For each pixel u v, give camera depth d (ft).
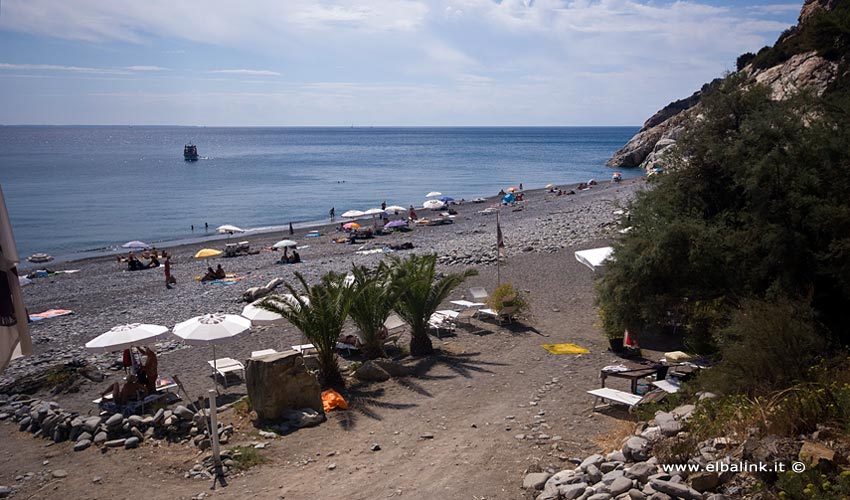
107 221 197.57
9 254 15.47
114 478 34.58
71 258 145.18
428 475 31.58
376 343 56.65
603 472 27.02
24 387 55.26
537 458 32.50
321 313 48.39
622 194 207.31
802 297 39.40
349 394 47.11
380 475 32.17
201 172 374.02
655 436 28.45
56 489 33.78
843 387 26.76
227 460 35.04
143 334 49.34
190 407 46.91
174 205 232.94
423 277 57.93
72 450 39.40
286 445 37.35
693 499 21.98
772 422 26.12
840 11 124.67
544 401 43.01
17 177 337.11
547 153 582.35
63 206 228.63
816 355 33.32
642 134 396.98
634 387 42.04
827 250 41.81
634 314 51.65
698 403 32.99
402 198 255.70
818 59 132.98
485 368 52.65
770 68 178.19
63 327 80.69
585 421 38.50
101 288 109.60
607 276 54.60
